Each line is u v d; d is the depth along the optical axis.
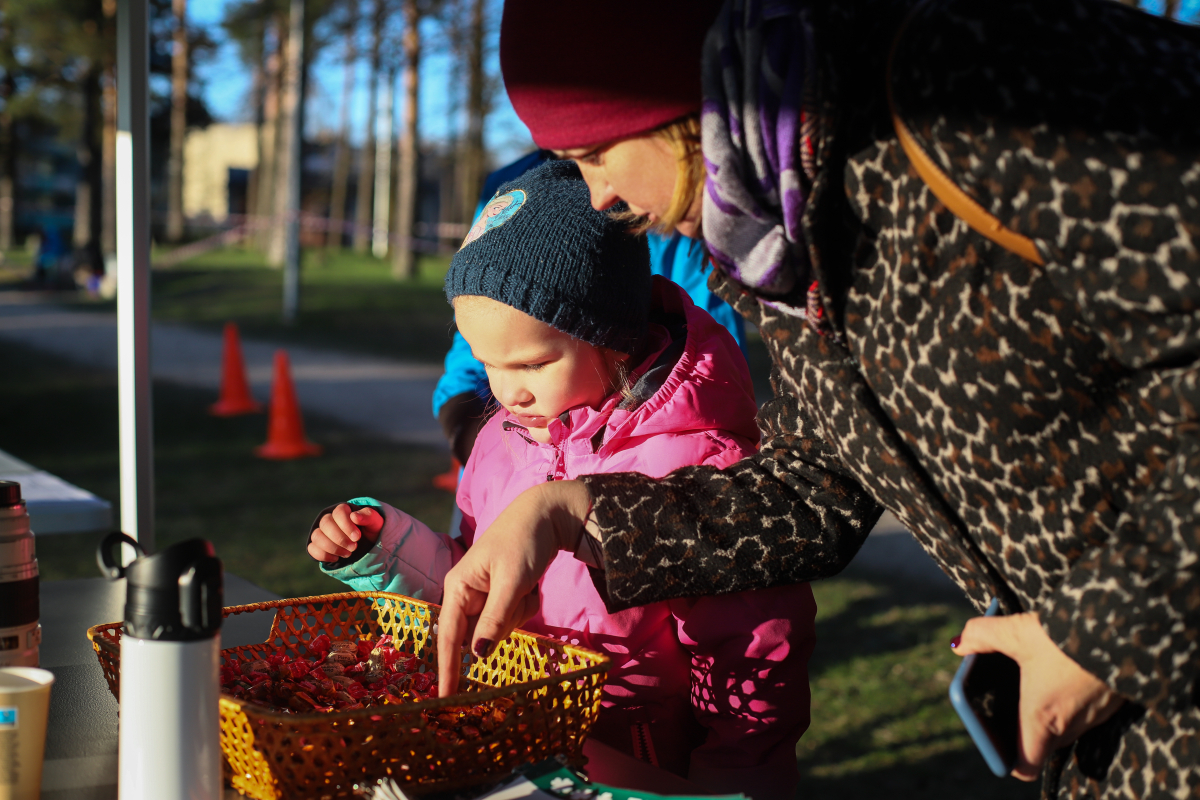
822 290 0.86
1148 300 0.70
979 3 0.76
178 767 0.76
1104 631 0.71
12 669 0.89
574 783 0.85
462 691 1.05
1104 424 0.78
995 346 0.78
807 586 1.19
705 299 1.95
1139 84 0.72
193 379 12.20
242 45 27.50
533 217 1.14
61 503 1.80
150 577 0.76
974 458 0.83
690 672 1.24
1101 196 0.71
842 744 3.39
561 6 0.86
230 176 43.78
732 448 1.23
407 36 23.61
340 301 21.41
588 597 1.20
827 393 0.95
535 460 1.30
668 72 0.85
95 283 25.25
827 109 0.81
